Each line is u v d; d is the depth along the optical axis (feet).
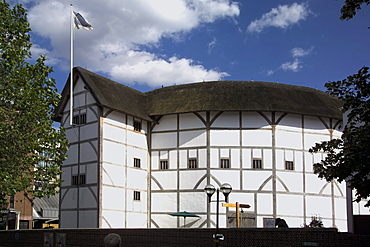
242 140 114.73
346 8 38.11
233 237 64.18
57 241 87.56
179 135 118.11
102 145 105.70
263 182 113.19
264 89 119.24
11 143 65.98
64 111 116.67
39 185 71.20
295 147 116.88
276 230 61.16
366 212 121.80
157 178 118.83
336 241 57.77
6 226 136.15
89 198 105.29
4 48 67.97
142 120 119.44
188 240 69.26
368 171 37.63
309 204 115.75
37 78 69.87
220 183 112.57
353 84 39.14
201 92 119.44
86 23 112.98
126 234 77.05
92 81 110.83
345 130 39.75
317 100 122.52
